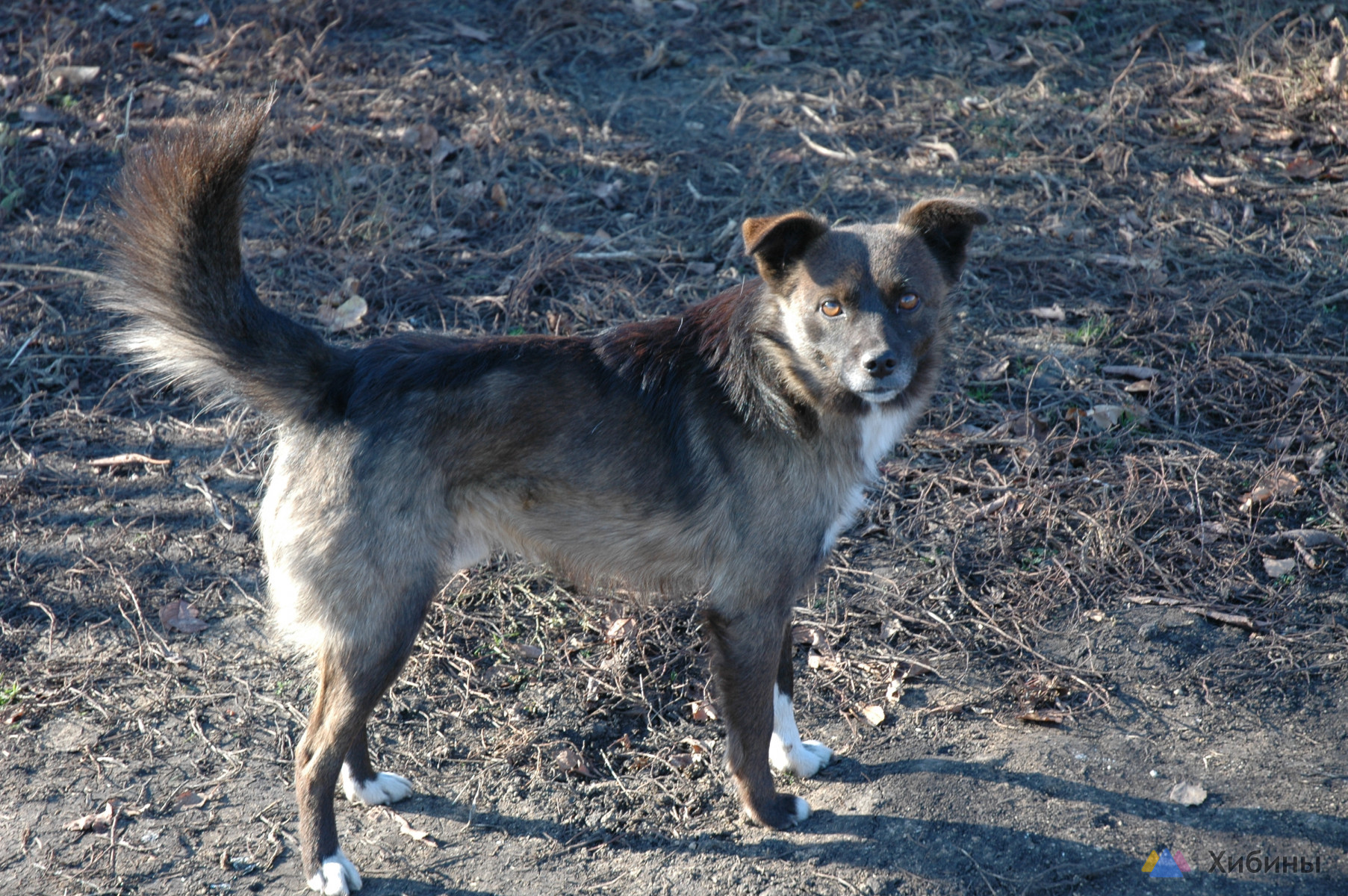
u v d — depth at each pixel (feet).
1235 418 18.76
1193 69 28.14
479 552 12.80
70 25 29.58
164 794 13.20
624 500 12.41
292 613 11.97
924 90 28.17
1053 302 21.70
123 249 11.76
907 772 13.24
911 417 13.23
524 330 20.94
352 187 24.71
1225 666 14.49
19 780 13.32
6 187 24.03
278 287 22.04
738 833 12.69
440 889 12.09
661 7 31.71
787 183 24.63
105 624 15.67
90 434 19.21
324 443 11.85
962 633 15.40
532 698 14.82
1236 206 23.86
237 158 11.46
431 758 13.93
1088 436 18.65
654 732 14.33
